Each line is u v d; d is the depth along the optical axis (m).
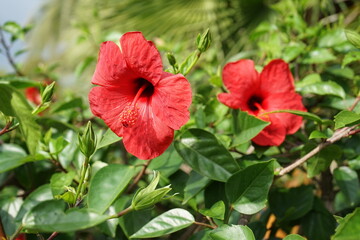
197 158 0.72
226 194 0.68
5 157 0.78
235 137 0.76
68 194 0.64
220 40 2.06
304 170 0.86
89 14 2.27
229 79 0.78
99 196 0.66
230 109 0.82
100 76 0.70
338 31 0.90
